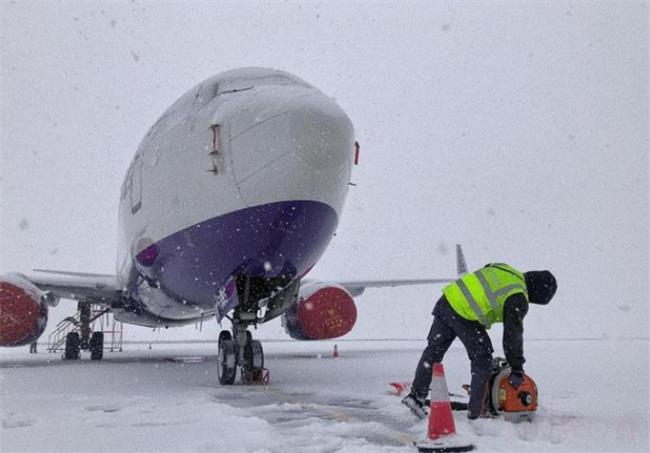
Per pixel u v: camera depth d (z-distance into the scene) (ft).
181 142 29.14
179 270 30.58
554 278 17.43
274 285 28.99
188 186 27.91
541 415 17.33
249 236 25.99
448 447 12.78
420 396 17.63
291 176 24.34
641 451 12.96
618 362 41.81
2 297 38.47
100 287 44.27
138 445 13.73
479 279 16.60
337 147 24.48
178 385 27.58
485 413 16.53
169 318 43.78
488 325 16.80
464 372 33.58
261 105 25.53
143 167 33.73
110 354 61.67
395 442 14.10
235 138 25.57
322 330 37.91
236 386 26.91
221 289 29.30
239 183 25.36
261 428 15.56
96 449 13.41
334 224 27.45
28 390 25.55
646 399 21.01
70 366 40.98
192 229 27.81
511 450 12.98
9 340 38.70
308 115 24.27
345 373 33.53
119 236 42.73
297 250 26.94
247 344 28.53
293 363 41.60
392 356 50.85
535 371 33.83
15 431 15.44
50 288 43.50
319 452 12.98
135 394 23.72
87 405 20.35
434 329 17.74
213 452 13.04
